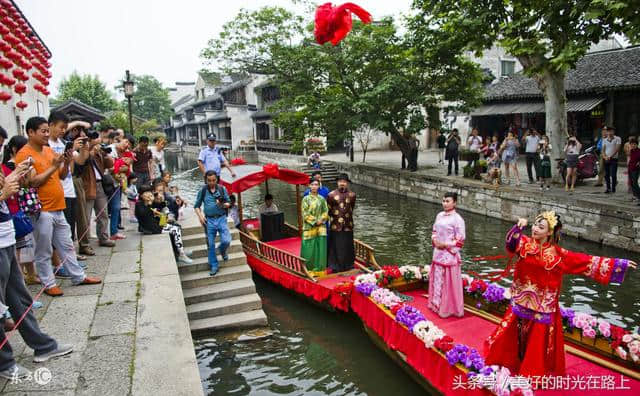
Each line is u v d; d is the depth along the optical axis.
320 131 20.64
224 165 10.84
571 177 13.20
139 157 10.24
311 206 8.02
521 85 22.06
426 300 6.92
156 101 60.84
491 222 13.87
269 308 8.11
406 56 17.42
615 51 19.52
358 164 23.50
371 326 6.50
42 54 11.80
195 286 7.63
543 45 11.48
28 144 4.80
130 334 4.50
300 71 19.64
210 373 6.05
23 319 3.84
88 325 4.66
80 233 6.70
